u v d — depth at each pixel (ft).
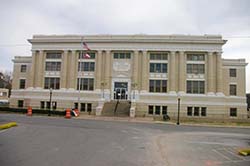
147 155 36.17
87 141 46.65
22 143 41.19
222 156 37.17
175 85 164.25
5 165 27.20
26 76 185.57
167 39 165.07
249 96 275.80
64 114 137.80
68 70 173.27
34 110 141.49
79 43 172.55
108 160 31.60
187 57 167.12
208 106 160.04
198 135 66.44
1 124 67.26
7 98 305.12
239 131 86.74
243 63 171.12
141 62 167.53
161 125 101.65
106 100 164.86
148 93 163.43
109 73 169.17
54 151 35.68
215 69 163.63
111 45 169.58
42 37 177.17
